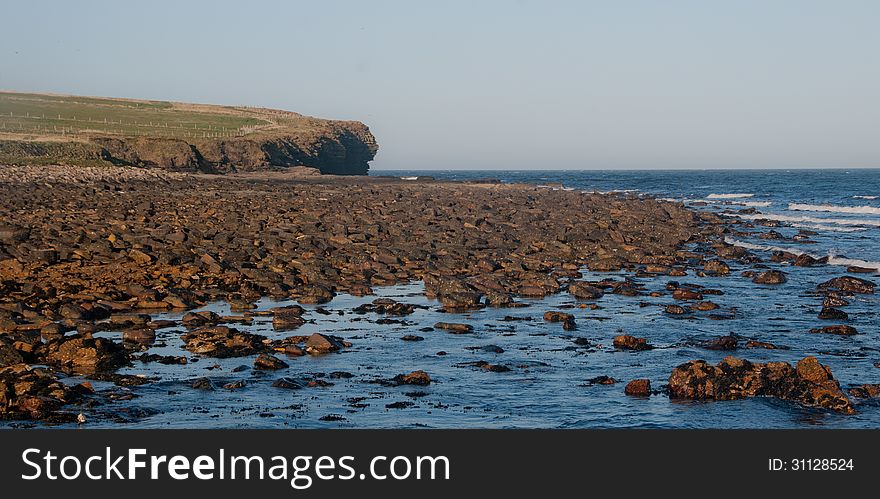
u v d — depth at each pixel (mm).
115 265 27062
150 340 18828
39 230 32406
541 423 13391
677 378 14820
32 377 14938
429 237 35969
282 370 16562
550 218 45656
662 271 30344
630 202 58250
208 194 54719
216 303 23500
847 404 13906
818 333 19906
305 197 55656
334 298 24844
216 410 13992
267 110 139250
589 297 25000
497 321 21578
